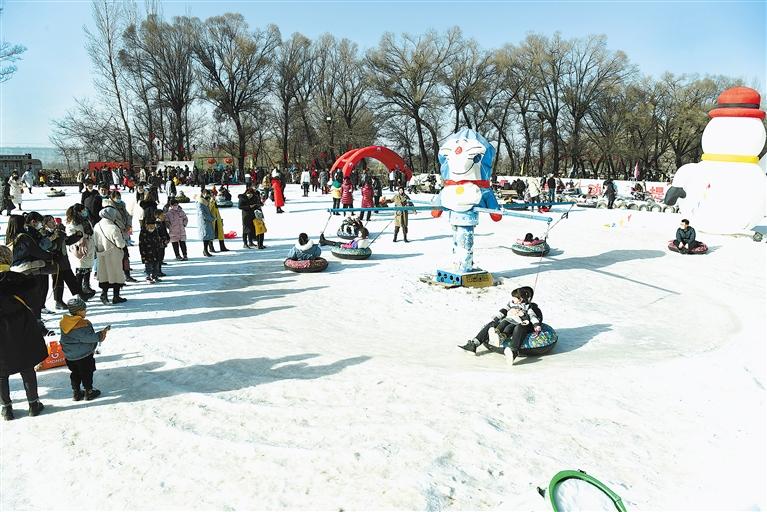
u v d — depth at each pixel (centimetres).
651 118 6538
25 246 836
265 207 3048
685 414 679
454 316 1156
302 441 578
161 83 5841
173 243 1609
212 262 1598
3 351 607
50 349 797
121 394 700
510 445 580
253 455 550
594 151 6975
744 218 2373
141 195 2392
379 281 1407
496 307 1230
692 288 1545
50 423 619
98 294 1197
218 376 764
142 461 541
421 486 497
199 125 6962
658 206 3353
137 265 1530
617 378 788
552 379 771
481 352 927
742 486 522
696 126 6375
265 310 1134
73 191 3972
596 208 3581
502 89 6375
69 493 491
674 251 2048
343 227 1886
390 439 583
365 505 471
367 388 726
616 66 6188
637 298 1398
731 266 1847
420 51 6066
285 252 1772
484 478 517
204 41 6106
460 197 1345
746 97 2380
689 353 948
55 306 1055
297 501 476
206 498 482
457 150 1334
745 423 658
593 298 1367
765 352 955
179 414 642
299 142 7381
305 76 6675
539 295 1342
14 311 613
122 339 904
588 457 566
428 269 1566
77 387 675
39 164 5147
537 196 3691
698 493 511
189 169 5216
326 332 1009
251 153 8538
